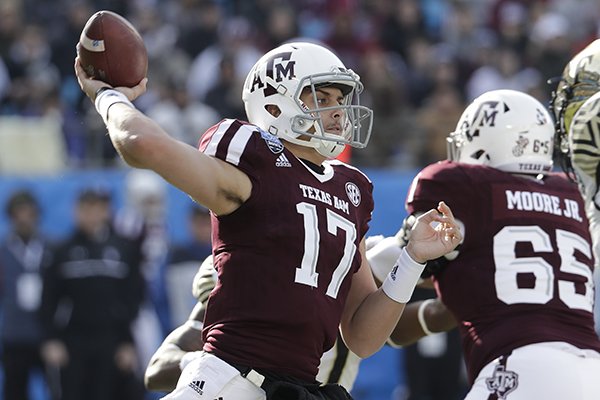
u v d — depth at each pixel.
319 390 13.16
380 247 16.59
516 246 16.00
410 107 42.19
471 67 43.41
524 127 16.69
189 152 12.20
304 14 46.84
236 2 45.56
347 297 14.16
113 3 44.47
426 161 36.34
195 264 30.78
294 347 12.92
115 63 13.06
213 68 41.22
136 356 30.55
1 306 30.70
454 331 30.66
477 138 16.83
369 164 36.19
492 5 48.50
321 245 13.09
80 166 35.38
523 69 45.19
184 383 12.92
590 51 16.95
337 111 13.68
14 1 43.22
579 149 16.11
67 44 42.22
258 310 12.83
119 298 29.86
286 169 13.12
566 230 16.33
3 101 40.56
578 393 15.12
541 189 16.52
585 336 15.82
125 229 31.31
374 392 32.59
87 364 29.64
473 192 16.17
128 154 11.99
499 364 15.41
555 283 15.88
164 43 42.94
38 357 30.69
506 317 15.72
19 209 30.75
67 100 41.47
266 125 13.76
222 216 12.97
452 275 16.12
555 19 47.00
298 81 13.54
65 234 32.84
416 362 30.78
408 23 45.41
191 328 15.38
